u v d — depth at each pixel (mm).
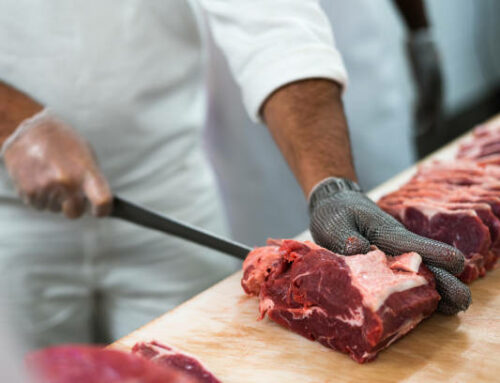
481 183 1733
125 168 2100
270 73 1704
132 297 2191
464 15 5312
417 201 1614
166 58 2037
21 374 542
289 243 1399
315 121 1672
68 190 1731
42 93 1974
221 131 2939
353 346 1263
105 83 1981
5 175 1941
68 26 1910
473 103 5625
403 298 1259
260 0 1792
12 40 1918
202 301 1519
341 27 3158
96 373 875
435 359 1264
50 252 2025
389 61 3369
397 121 3420
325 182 1555
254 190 3070
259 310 1436
